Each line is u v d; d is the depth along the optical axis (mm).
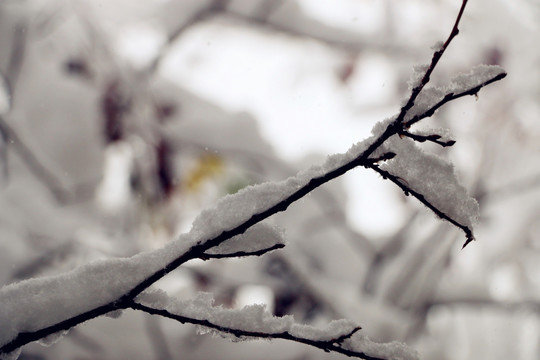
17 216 2367
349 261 2682
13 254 2250
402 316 2506
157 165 2660
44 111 2713
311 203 2746
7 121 2607
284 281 2543
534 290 3119
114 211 2684
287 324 1147
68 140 2670
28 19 2814
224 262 2553
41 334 1128
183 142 2662
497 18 3137
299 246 2670
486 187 3096
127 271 1143
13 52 2773
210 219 1139
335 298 2426
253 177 2670
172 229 2682
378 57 3029
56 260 2348
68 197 2637
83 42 2816
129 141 2693
